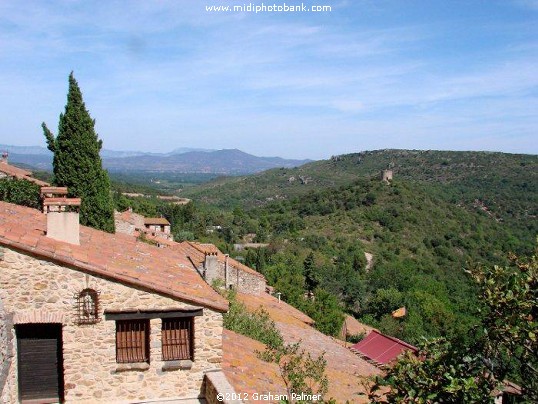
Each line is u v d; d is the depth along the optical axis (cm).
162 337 1095
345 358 2061
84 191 2062
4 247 984
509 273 703
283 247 7525
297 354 1764
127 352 1077
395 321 4616
